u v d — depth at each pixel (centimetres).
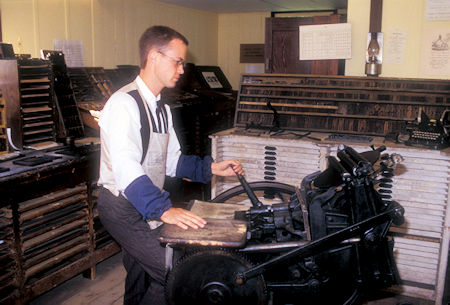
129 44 480
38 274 262
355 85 329
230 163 231
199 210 221
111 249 308
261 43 652
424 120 274
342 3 564
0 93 274
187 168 234
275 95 347
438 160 263
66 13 395
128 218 202
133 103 193
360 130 321
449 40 325
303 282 190
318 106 331
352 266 196
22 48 356
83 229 285
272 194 309
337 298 206
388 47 339
